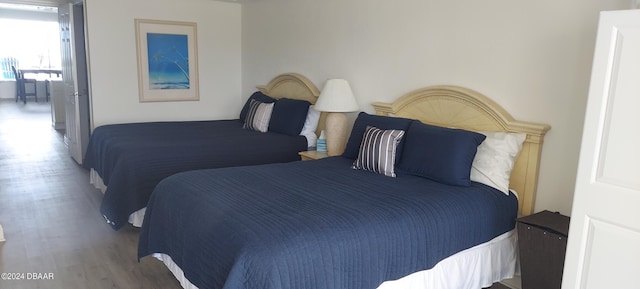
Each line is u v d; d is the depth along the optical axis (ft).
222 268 6.24
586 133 6.29
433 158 9.24
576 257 6.56
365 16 12.96
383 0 12.31
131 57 17.62
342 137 12.94
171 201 8.24
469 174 8.91
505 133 9.35
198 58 19.15
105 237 11.32
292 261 5.82
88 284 9.00
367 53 13.02
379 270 6.63
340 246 6.23
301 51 15.87
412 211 7.32
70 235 11.36
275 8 17.17
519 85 9.36
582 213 6.44
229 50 19.85
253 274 5.69
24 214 12.70
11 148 21.29
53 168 17.81
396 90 12.21
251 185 8.50
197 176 9.03
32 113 33.37
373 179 9.29
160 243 8.51
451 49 10.62
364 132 11.16
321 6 14.64
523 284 8.25
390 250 6.73
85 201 13.97
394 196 7.99
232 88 20.24
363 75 13.25
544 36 8.85
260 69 18.70
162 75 18.40
